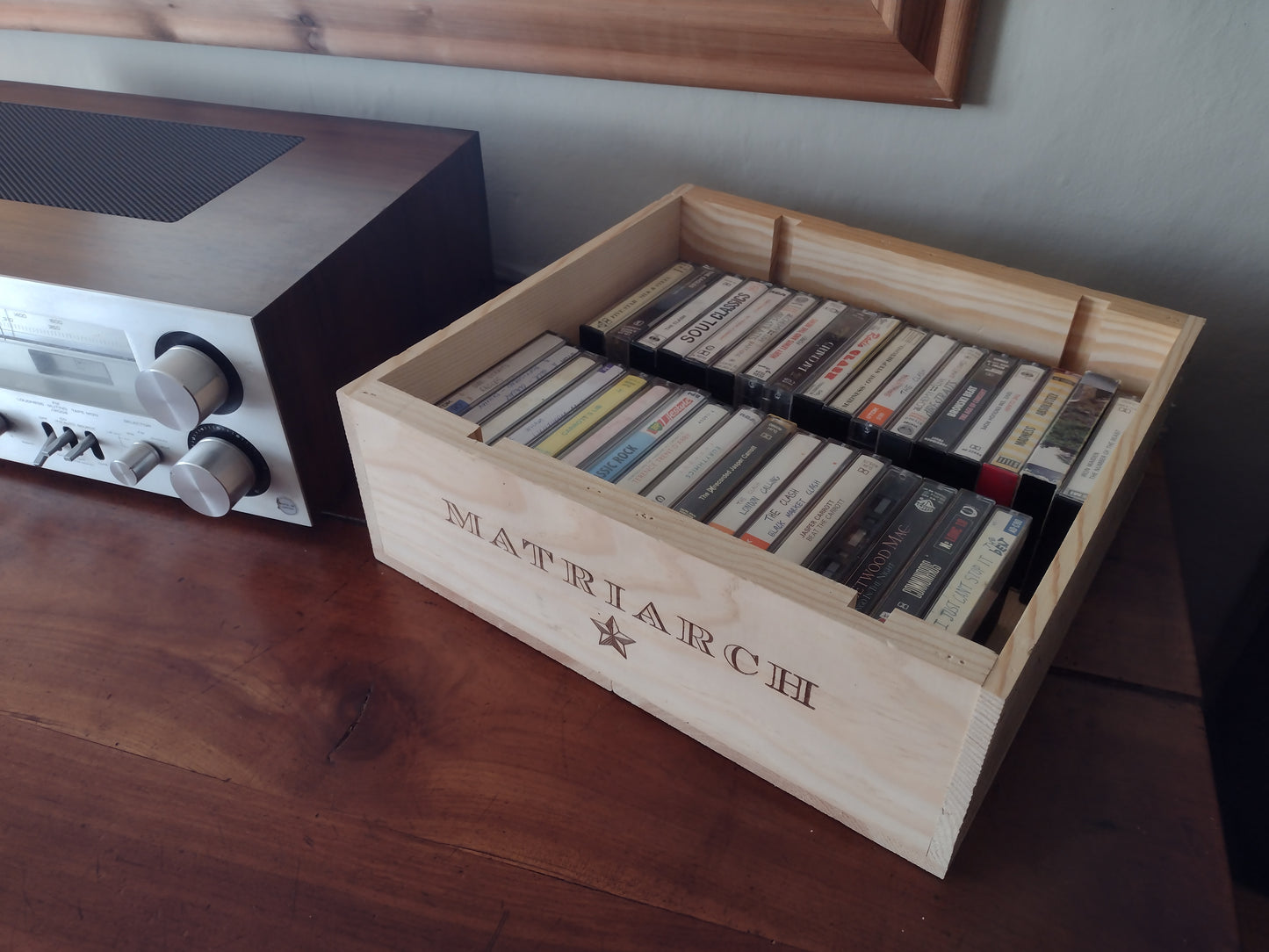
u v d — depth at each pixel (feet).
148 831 2.01
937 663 1.56
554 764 2.12
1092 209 2.81
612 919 1.86
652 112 3.18
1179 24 2.43
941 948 1.80
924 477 2.24
